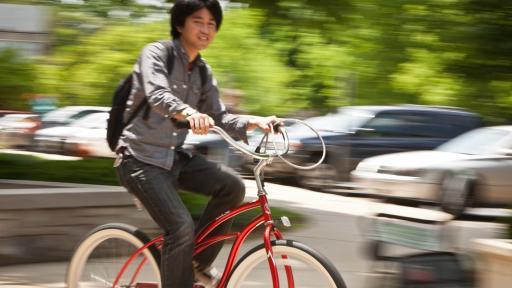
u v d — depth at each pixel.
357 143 22.91
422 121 23.56
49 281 8.98
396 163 18.39
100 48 26.05
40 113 35.56
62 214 10.32
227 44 31.66
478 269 7.17
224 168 5.99
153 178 5.78
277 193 21.31
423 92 25.22
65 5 25.02
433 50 13.23
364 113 23.45
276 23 15.08
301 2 14.45
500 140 18.41
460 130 23.66
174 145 5.85
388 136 23.19
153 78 5.63
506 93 12.92
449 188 17.69
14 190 10.22
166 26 25.47
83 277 6.54
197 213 12.21
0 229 9.80
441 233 7.97
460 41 11.62
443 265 7.10
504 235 9.91
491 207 17.88
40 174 13.55
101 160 14.80
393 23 15.01
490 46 11.33
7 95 17.38
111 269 6.41
